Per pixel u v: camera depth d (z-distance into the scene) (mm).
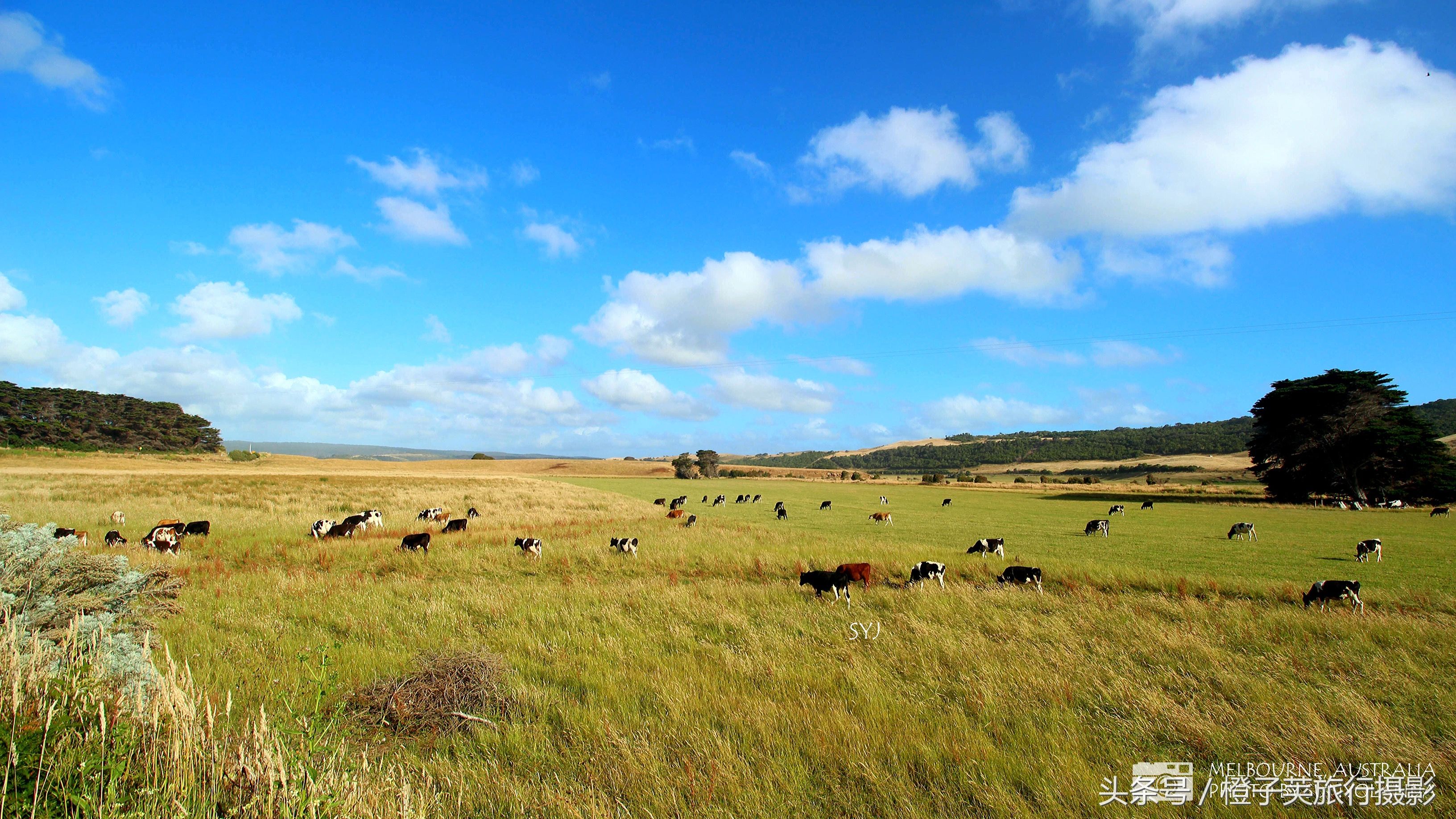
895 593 13664
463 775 5246
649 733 6242
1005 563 18109
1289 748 6059
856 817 4910
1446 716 6965
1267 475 65812
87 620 6312
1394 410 61562
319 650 5594
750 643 9578
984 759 5734
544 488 54906
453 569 16953
